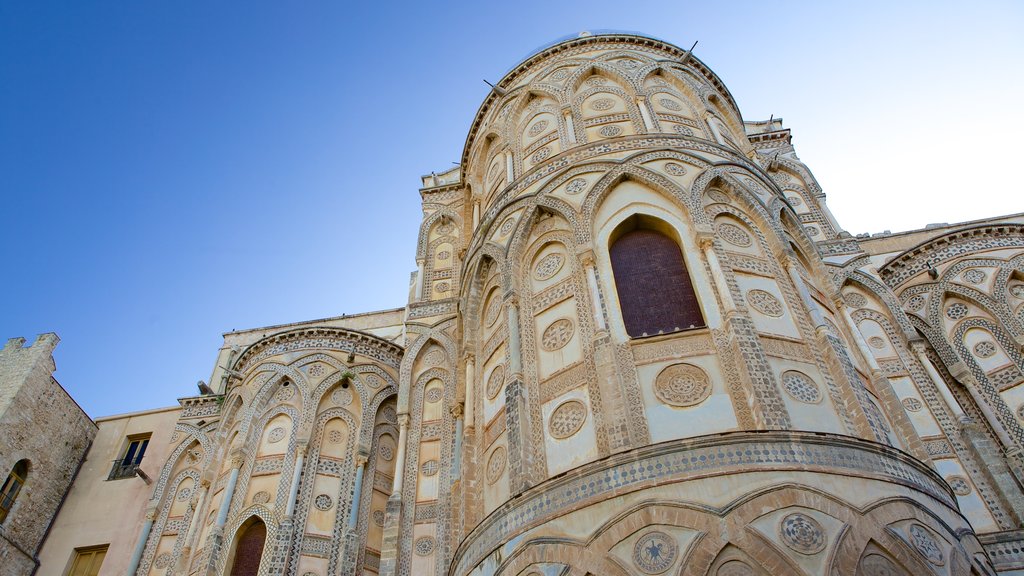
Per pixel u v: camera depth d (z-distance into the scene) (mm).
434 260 28031
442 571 18672
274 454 23516
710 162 18266
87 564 29297
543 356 15594
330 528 21688
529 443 14188
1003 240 23922
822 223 26922
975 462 18234
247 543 21594
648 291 15641
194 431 31016
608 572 11172
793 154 30016
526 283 17391
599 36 23906
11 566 28078
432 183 31500
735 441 11906
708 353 13906
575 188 18062
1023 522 16734
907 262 24547
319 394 24859
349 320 34562
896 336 21438
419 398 23266
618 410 13148
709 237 15844
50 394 31609
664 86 22297
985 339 21891
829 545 10727
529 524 12680
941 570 11062
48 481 30781
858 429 13180
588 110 21172
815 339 14852
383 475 23734
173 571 22891
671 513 11352
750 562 10555
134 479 31672
